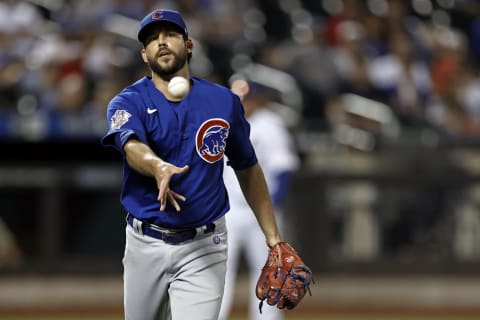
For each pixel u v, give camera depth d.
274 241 15.39
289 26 50.78
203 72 45.88
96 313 36.56
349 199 39.62
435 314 37.56
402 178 39.94
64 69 43.16
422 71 48.25
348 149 40.56
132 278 14.84
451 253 39.84
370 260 39.38
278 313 25.17
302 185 39.25
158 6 48.75
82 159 39.44
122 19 46.88
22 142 39.06
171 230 14.32
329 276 39.06
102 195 39.50
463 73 49.22
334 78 45.03
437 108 46.59
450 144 40.69
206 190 14.35
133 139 13.44
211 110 14.35
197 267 14.42
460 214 40.06
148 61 14.32
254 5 51.59
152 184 14.20
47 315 36.03
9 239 38.94
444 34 52.09
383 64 47.16
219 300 14.57
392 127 43.47
